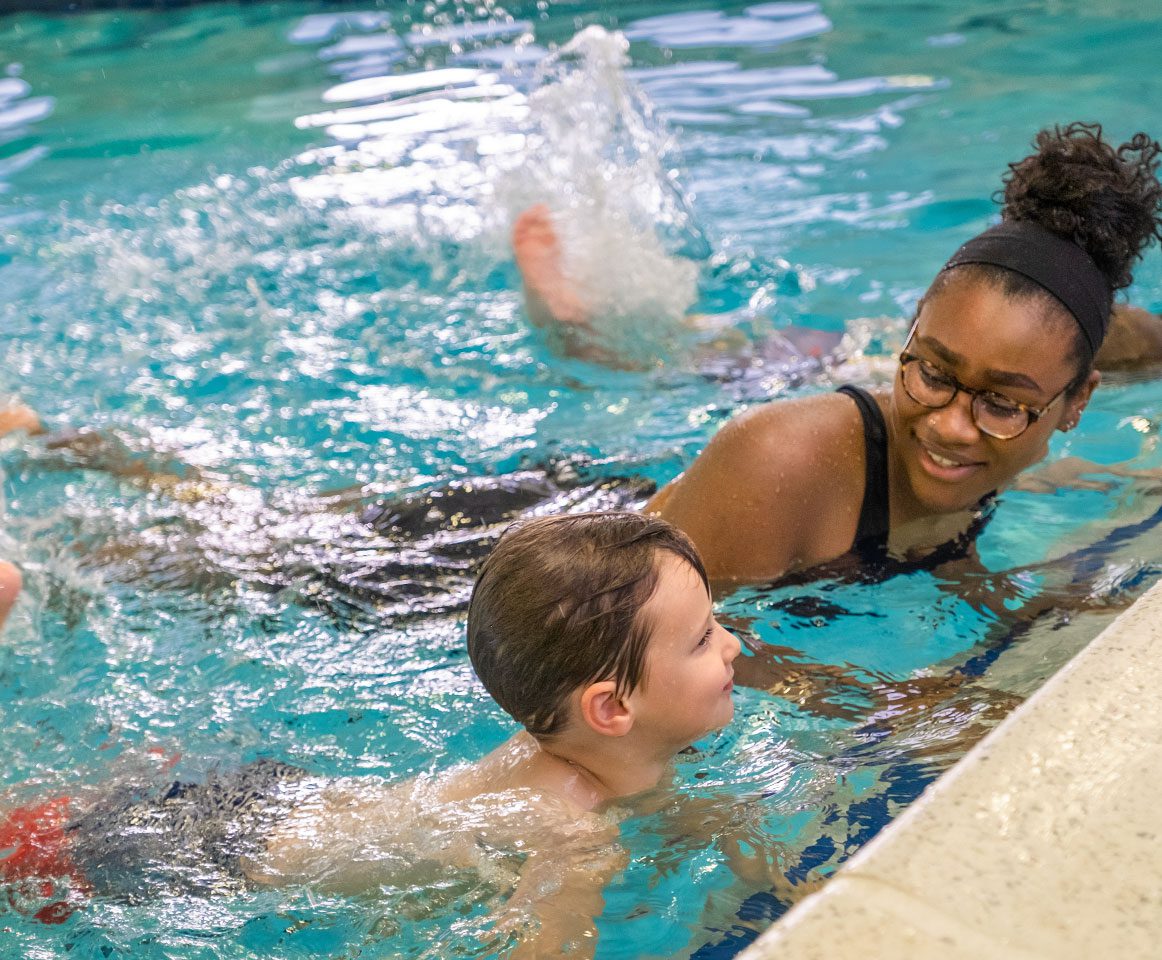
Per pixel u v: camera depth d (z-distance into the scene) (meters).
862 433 2.50
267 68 7.48
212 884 1.88
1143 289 3.86
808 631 2.39
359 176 5.54
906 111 5.98
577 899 1.79
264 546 2.85
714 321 4.00
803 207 4.96
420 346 3.95
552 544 2.02
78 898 1.86
